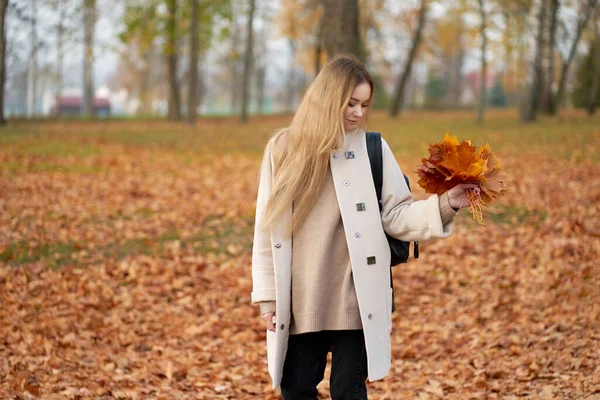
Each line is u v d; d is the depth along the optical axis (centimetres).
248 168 1350
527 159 1332
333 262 286
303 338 292
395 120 3033
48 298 618
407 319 593
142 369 484
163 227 851
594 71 3362
